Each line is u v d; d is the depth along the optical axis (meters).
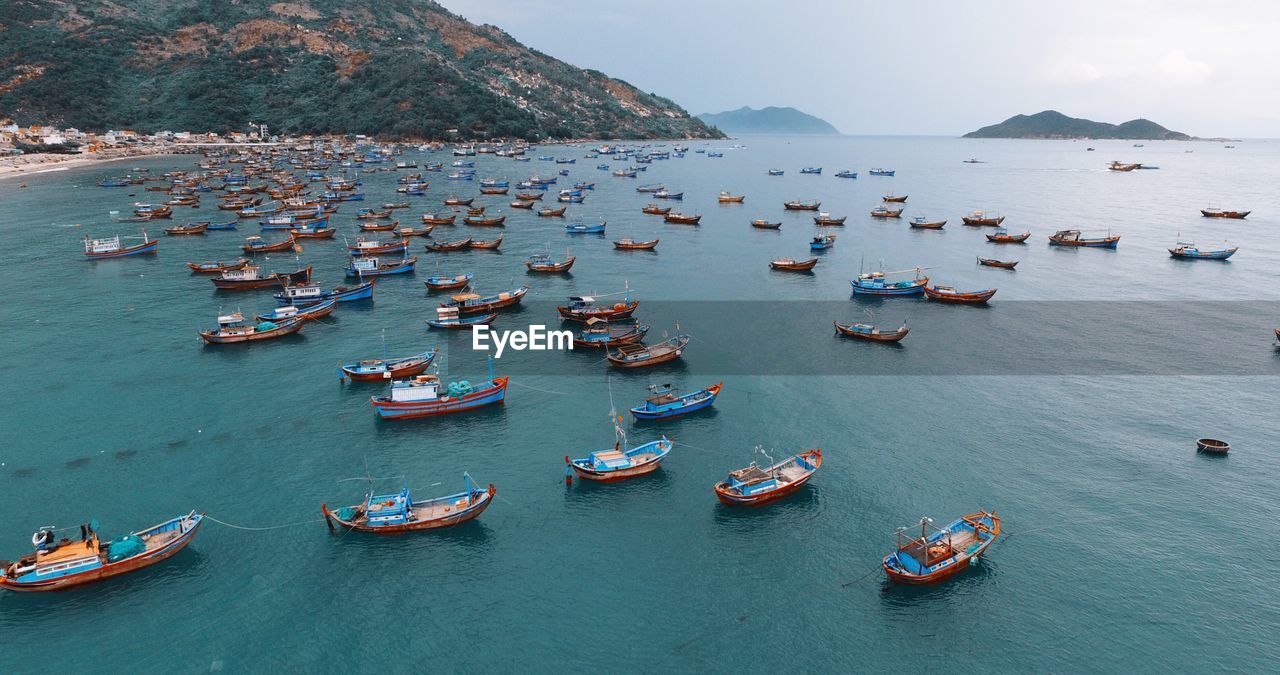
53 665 52.56
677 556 63.84
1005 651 53.84
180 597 58.81
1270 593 59.00
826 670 52.34
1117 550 64.06
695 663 53.00
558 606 58.12
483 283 150.50
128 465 77.00
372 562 62.78
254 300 136.38
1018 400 93.56
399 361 100.50
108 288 144.12
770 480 71.88
